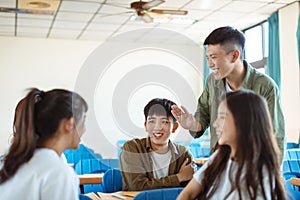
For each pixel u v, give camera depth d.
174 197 1.70
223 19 6.34
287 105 5.81
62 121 1.34
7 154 1.37
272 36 6.07
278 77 5.94
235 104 1.41
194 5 5.55
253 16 6.25
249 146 1.38
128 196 2.02
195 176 1.51
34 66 7.54
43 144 1.36
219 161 1.45
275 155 1.41
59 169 1.31
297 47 5.51
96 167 3.43
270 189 1.40
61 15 5.98
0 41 7.40
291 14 5.65
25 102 1.38
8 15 5.95
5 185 1.30
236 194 1.39
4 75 7.40
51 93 1.39
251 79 2.02
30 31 7.07
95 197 2.17
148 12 4.88
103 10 5.67
